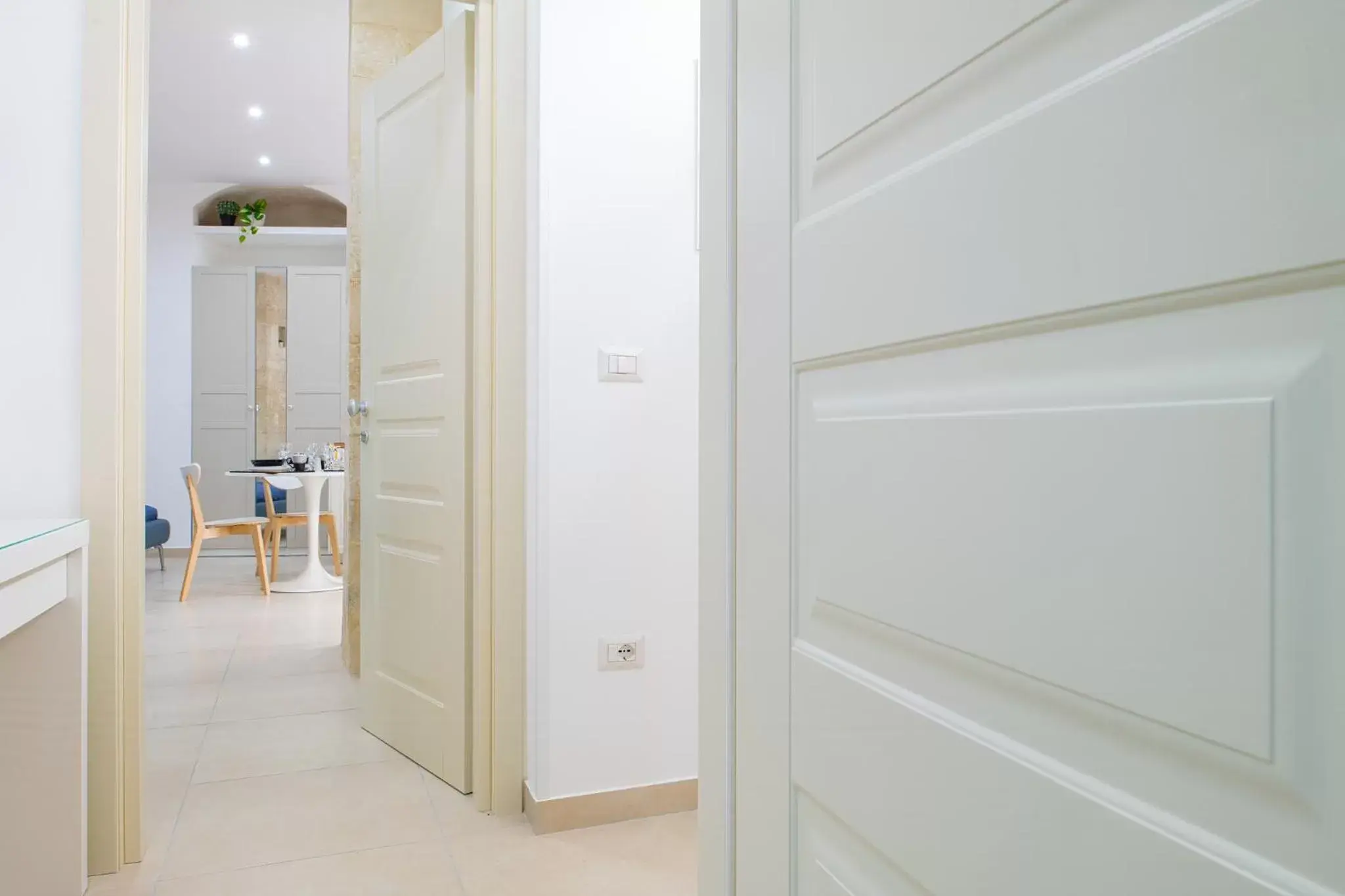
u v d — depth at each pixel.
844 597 0.74
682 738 2.24
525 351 2.23
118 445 1.93
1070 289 0.49
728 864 0.96
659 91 2.25
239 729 2.86
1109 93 0.47
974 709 0.59
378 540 2.81
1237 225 0.40
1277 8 0.38
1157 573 0.44
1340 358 0.36
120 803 1.92
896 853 0.66
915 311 0.64
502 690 2.22
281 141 6.53
